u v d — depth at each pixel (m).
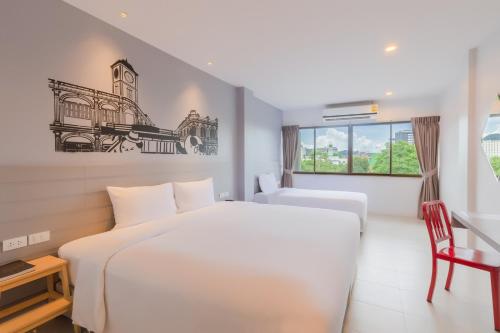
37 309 1.72
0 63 1.75
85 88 2.26
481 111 2.79
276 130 6.31
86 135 2.28
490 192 2.60
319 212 2.89
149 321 1.44
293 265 1.48
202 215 2.75
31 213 1.92
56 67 2.05
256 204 3.42
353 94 5.03
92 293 1.62
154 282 1.45
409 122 5.42
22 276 1.59
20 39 1.85
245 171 4.61
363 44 2.83
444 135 4.69
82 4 2.12
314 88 4.59
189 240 1.92
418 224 4.78
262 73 3.82
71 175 2.17
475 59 2.92
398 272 2.76
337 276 1.43
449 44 2.82
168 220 2.54
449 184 4.28
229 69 3.65
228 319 1.22
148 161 2.88
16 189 1.83
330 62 3.36
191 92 3.49
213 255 1.63
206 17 2.30
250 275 1.37
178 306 1.35
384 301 2.19
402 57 3.18
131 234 2.09
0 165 1.76
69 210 2.16
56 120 2.06
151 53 2.89
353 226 2.44
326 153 6.31
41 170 1.97
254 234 2.06
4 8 1.77
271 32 2.57
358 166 5.96
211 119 3.90
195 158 3.59
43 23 1.97
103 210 2.42
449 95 4.30
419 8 2.14
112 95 2.48
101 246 1.85
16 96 1.83
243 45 2.88
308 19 2.32
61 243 2.10
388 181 5.63
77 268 1.75
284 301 1.18
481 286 2.42
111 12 2.24
